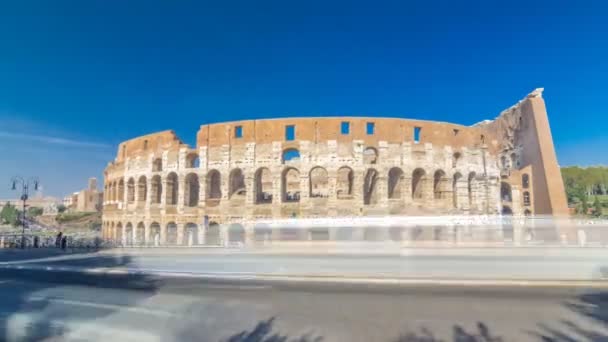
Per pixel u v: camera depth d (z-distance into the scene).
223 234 49.22
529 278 23.80
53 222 151.00
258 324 14.70
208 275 25.11
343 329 14.11
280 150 49.31
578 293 19.67
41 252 42.91
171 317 15.62
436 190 55.84
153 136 57.12
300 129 49.69
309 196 48.53
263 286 21.64
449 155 52.56
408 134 51.22
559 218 52.44
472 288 21.00
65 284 22.38
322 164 48.78
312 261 32.38
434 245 45.97
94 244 52.00
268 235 47.62
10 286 21.89
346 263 30.06
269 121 50.41
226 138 51.25
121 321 15.11
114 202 63.09
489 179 56.53
